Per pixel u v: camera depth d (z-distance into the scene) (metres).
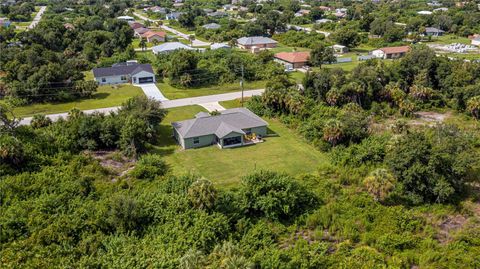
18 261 26.72
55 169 39.56
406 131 47.62
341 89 59.38
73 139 46.91
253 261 26.91
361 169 41.09
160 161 43.41
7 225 30.02
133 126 46.03
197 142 49.25
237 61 80.44
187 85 75.44
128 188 38.06
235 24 132.38
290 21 156.62
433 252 28.81
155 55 97.12
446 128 45.53
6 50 78.00
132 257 27.28
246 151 47.91
